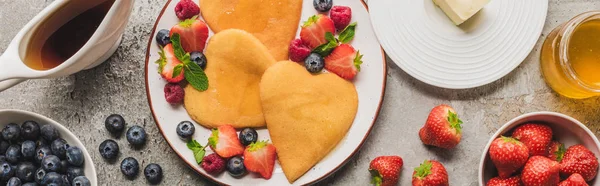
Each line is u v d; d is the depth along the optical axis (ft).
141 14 3.84
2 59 3.42
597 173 3.64
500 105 3.81
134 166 3.76
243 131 3.67
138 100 3.84
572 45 3.67
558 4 3.83
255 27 3.73
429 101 3.81
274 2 3.72
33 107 3.84
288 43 3.73
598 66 3.67
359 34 3.72
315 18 3.65
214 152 3.69
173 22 3.73
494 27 3.76
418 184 3.64
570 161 3.62
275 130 3.67
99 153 3.82
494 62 3.76
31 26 3.43
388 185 3.70
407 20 3.78
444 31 3.77
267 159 3.65
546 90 3.82
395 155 3.80
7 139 3.67
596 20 3.64
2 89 3.51
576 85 3.61
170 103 3.71
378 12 3.77
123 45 3.84
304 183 3.67
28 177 3.69
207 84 3.69
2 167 3.68
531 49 3.76
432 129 3.65
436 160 3.79
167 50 3.68
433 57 3.77
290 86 3.66
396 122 3.81
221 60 3.70
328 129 3.66
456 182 3.79
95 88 3.84
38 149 3.69
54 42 3.59
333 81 3.68
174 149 3.70
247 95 3.72
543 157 3.58
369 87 3.70
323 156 3.68
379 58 3.70
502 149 3.55
